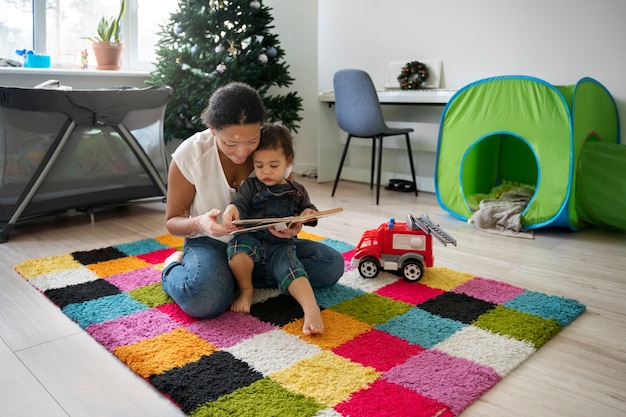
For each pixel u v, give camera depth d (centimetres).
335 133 382
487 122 263
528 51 308
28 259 205
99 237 237
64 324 151
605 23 280
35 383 121
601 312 165
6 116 220
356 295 172
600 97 272
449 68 339
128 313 156
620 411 113
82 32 345
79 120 237
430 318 155
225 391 116
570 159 242
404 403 112
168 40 326
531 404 115
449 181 279
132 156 265
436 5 339
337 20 389
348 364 128
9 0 315
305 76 406
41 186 238
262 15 329
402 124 355
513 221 254
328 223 267
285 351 134
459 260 213
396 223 197
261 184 157
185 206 165
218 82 303
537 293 176
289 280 153
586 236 251
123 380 123
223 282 152
